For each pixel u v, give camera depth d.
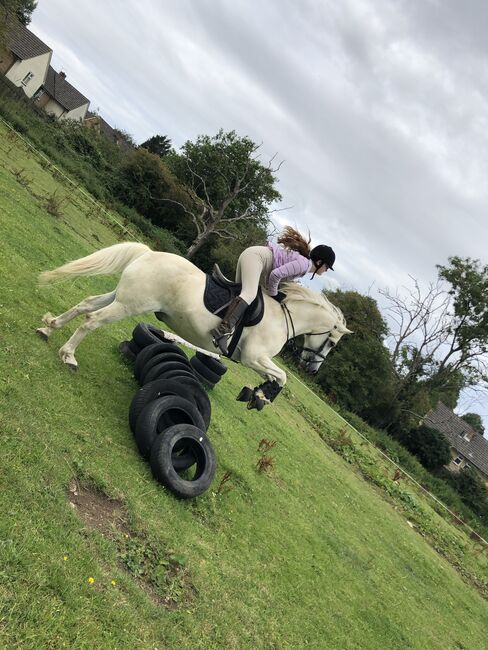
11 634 2.60
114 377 6.64
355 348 36.53
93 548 3.62
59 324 5.96
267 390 5.98
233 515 6.00
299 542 6.80
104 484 4.34
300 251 5.85
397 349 43.31
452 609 9.49
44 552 3.18
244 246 39.72
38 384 4.94
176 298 5.51
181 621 3.77
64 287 8.46
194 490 5.30
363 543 9.16
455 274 43.19
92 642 2.95
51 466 3.94
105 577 3.46
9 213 9.96
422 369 43.72
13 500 3.37
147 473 5.14
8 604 2.72
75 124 44.91
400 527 12.95
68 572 3.20
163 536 4.43
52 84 62.66
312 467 11.55
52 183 20.03
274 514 7.02
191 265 5.66
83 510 3.96
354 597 6.63
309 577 6.10
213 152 42.53
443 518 21.67
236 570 4.98
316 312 6.20
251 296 5.47
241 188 41.91
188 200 41.91
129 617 3.32
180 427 5.42
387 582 8.23
